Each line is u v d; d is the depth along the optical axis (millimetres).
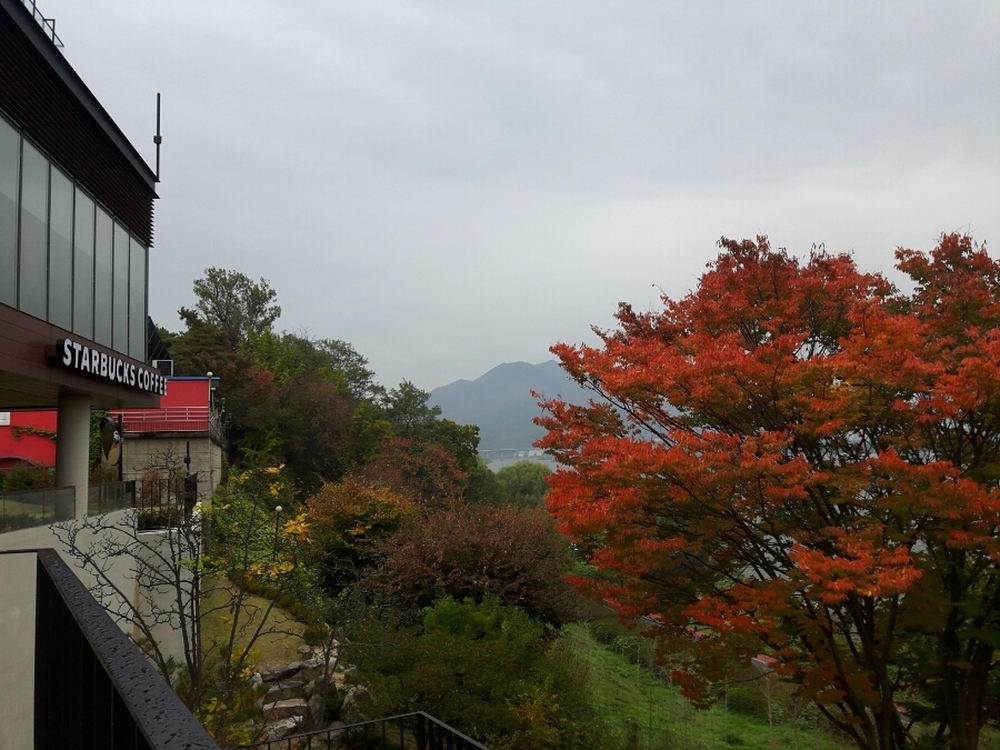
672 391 9070
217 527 12688
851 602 9211
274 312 65750
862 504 8414
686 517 9461
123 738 1451
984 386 7727
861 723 9570
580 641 19938
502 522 17000
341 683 12914
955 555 9148
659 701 17203
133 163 16922
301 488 36500
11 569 9719
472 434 49156
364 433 42750
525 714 10578
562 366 10305
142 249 18328
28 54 11812
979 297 9211
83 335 14383
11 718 9398
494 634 12344
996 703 9773
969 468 8930
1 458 26406
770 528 9297
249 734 9945
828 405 8266
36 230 12219
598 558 9867
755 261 10789
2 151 11055
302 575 11391
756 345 10641
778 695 17938
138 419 29828
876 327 8625
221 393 41000
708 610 9078
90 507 13406
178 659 14984
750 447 8250
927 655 10094
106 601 12906
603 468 8766
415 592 15766
